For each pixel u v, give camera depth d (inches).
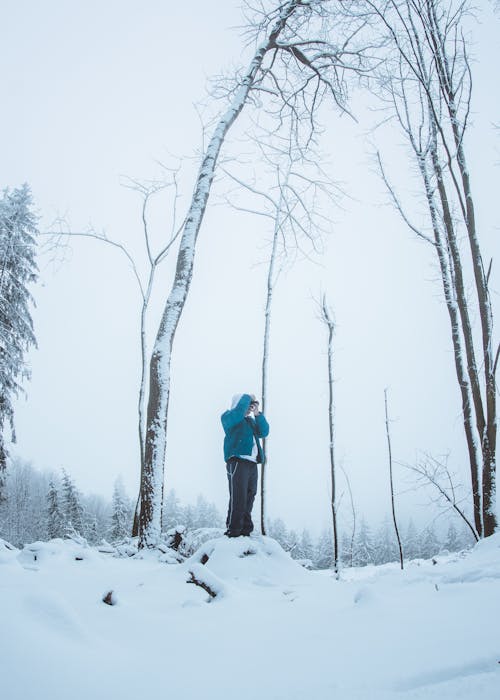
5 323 759.1
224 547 191.0
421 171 346.3
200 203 333.1
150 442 285.9
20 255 791.1
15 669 60.9
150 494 277.6
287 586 159.8
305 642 79.2
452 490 290.0
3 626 68.1
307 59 418.9
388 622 84.7
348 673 63.4
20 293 775.7
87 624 90.1
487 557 149.7
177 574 150.6
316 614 100.2
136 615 98.0
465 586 104.7
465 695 53.0
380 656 68.0
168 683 64.3
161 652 78.0
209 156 348.5
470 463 287.0
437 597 100.1
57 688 59.7
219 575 177.9
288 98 447.8
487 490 254.1
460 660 62.1
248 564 183.0
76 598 111.1
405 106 352.5
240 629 91.8
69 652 68.8
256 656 74.4
